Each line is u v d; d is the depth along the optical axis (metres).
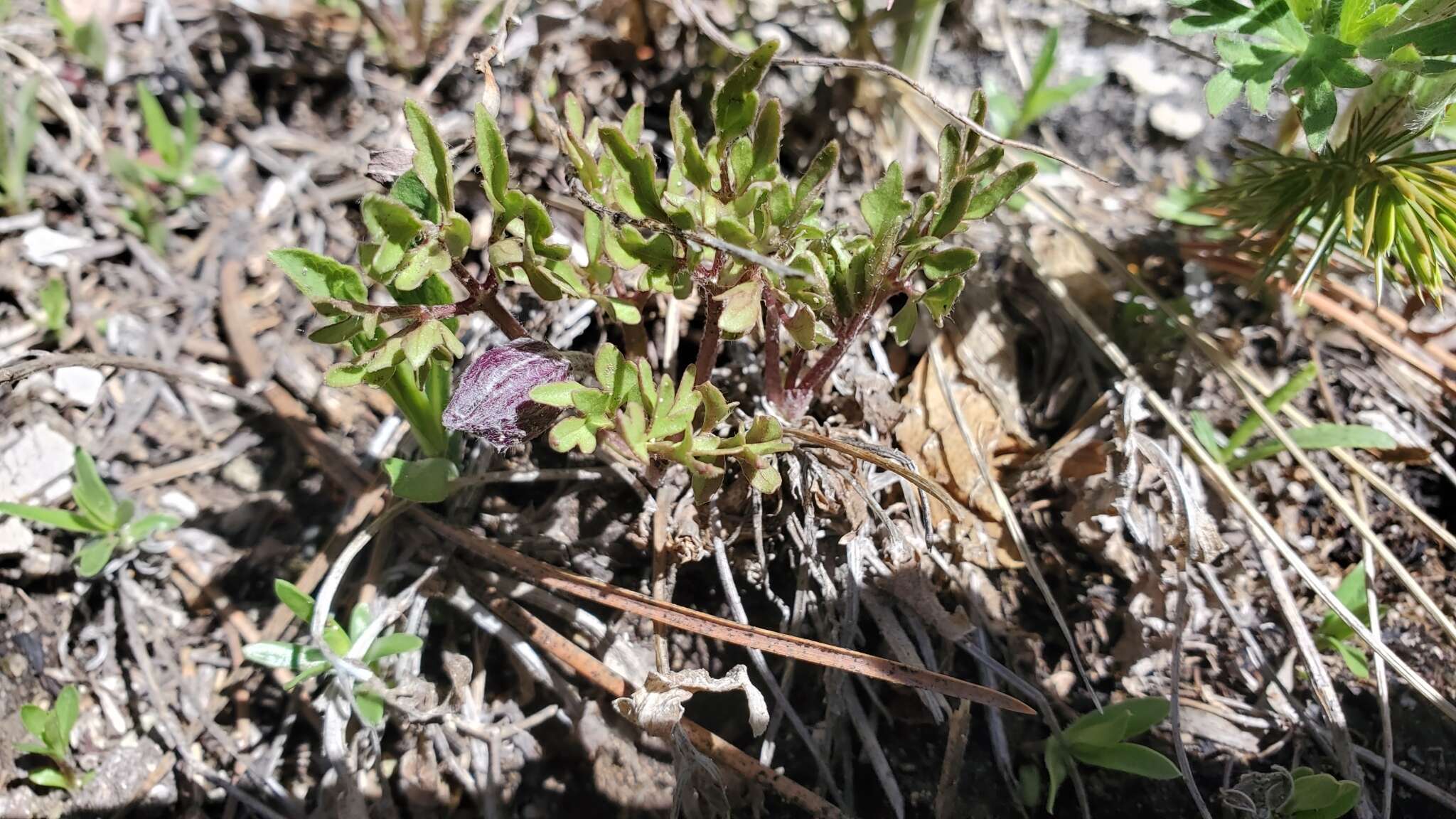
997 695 0.24
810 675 0.26
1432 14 0.23
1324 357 0.30
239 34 0.32
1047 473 0.28
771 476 0.22
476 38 0.32
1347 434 0.27
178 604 0.27
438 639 0.26
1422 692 0.25
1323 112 0.24
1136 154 0.33
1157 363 0.30
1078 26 0.35
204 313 0.29
